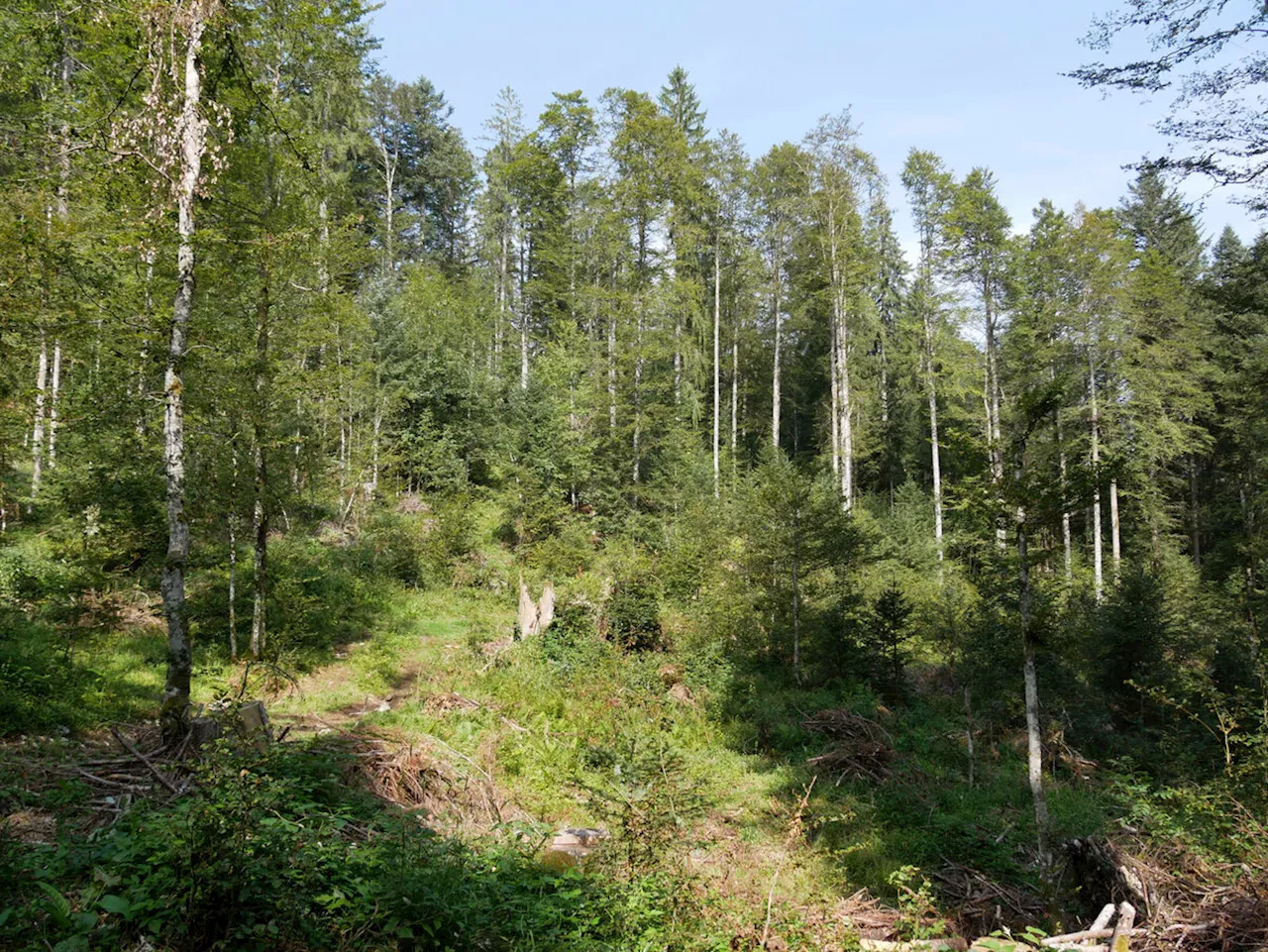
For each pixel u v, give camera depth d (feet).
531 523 77.61
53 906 11.66
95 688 32.04
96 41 29.32
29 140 26.45
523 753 32.78
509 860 19.76
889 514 102.42
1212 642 57.11
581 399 87.30
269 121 36.60
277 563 54.49
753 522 60.34
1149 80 23.50
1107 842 22.13
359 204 117.80
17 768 20.85
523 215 113.39
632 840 19.93
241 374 42.57
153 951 12.07
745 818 29.73
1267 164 23.50
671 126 93.76
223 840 13.50
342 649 50.34
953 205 91.86
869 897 23.41
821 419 127.95
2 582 40.93
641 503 91.30
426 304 96.22
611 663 46.32
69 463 45.24
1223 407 91.66
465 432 91.20
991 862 25.89
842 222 98.22
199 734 23.93
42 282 28.48
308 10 36.65
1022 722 45.60
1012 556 28.04
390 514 74.54
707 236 107.24
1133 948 17.58
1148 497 92.94
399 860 16.74
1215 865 20.42
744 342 127.95
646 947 15.70
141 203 30.07
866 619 54.49
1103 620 52.16
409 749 26.89
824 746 38.99
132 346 31.60
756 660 54.85
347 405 70.18
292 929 13.64
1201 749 35.96
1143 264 86.53
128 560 45.29
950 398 100.99
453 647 53.57
